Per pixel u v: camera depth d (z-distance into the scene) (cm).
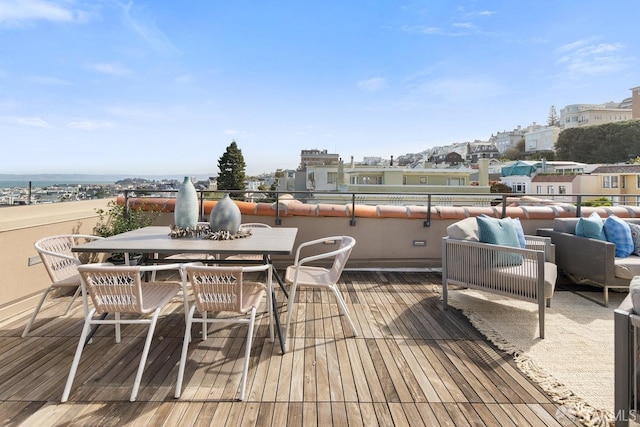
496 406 168
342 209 418
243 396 171
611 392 179
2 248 264
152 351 221
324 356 216
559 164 2894
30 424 152
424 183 2102
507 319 277
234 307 189
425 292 345
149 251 213
